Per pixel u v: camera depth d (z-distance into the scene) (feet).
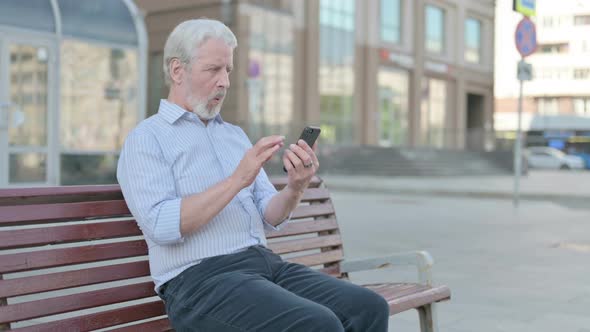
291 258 10.09
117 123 39.75
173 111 8.19
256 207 8.98
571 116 148.77
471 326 13.69
